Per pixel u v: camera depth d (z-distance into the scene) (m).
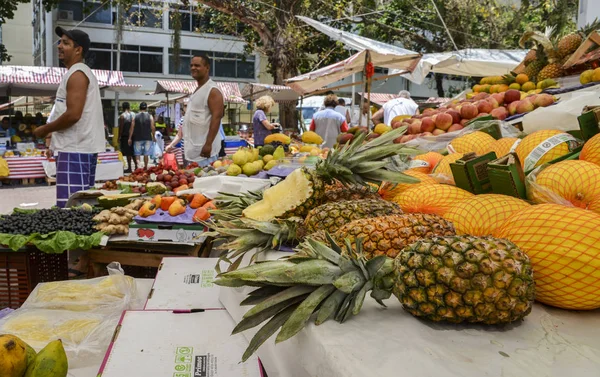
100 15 29.83
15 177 12.75
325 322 1.24
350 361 1.07
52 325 2.19
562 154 1.95
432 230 1.51
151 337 1.79
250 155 5.42
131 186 5.52
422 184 2.10
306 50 19.62
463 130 3.31
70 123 4.84
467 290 1.13
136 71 30.97
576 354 1.08
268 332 1.27
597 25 4.73
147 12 30.17
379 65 9.18
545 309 1.31
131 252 3.74
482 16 18.92
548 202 1.60
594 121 2.03
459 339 1.15
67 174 4.95
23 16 39.09
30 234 3.42
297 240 1.90
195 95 5.76
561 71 4.73
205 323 1.90
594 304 1.24
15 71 16.31
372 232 1.50
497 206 1.59
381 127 5.19
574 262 1.19
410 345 1.12
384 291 1.29
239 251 1.92
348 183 2.13
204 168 5.83
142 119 14.46
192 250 3.73
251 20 15.92
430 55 11.79
